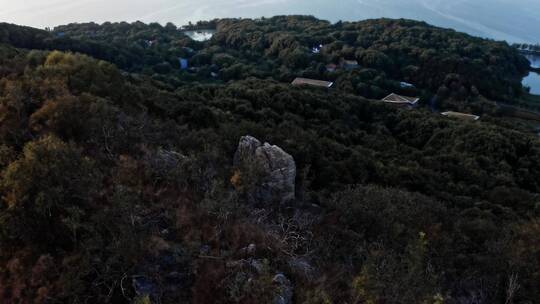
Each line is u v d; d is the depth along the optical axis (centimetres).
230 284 1358
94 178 1634
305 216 2070
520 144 5472
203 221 1667
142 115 2594
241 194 2083
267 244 1620
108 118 2194
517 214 3372
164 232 1577
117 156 2000
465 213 3023
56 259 1401
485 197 3912
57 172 1504
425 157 4997
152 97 3778
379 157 4772
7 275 1389
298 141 3397
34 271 1338
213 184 1884
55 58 3180
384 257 1495
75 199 1529
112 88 3012
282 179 2292
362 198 2252
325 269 1623
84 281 1329
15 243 1454
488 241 2039
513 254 1777
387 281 1292
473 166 4716
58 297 1282
